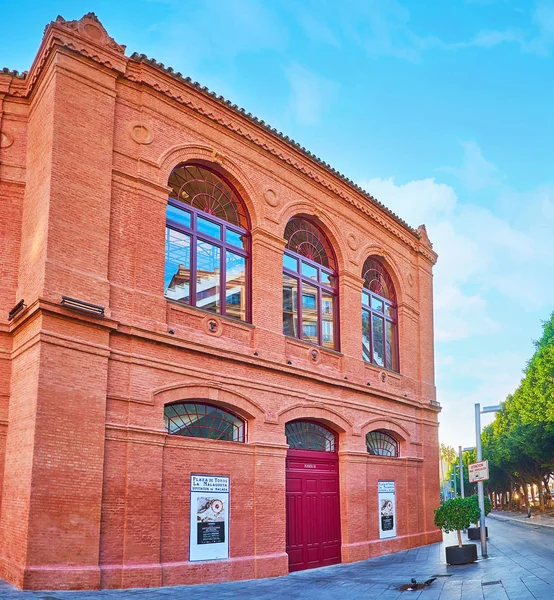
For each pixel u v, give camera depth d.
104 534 12.29
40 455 11.46
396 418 22.55
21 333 12.83
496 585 12.74
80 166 13.20
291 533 17.14
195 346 14.65
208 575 13.98
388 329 23.66
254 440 15.88
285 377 17.28
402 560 18.78
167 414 14.34
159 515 13.23
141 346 13.67
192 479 14.23
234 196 17.33
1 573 11.80
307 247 19.86
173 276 15.09
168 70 15.23
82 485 11.97
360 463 19.94
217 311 16.02
